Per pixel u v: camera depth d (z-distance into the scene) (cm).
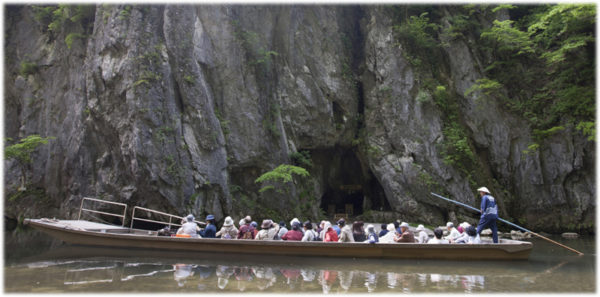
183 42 1712
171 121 1636
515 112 1998
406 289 672
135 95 1583
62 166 1819
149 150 1562
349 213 2223
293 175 1930
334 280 738
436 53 2120
